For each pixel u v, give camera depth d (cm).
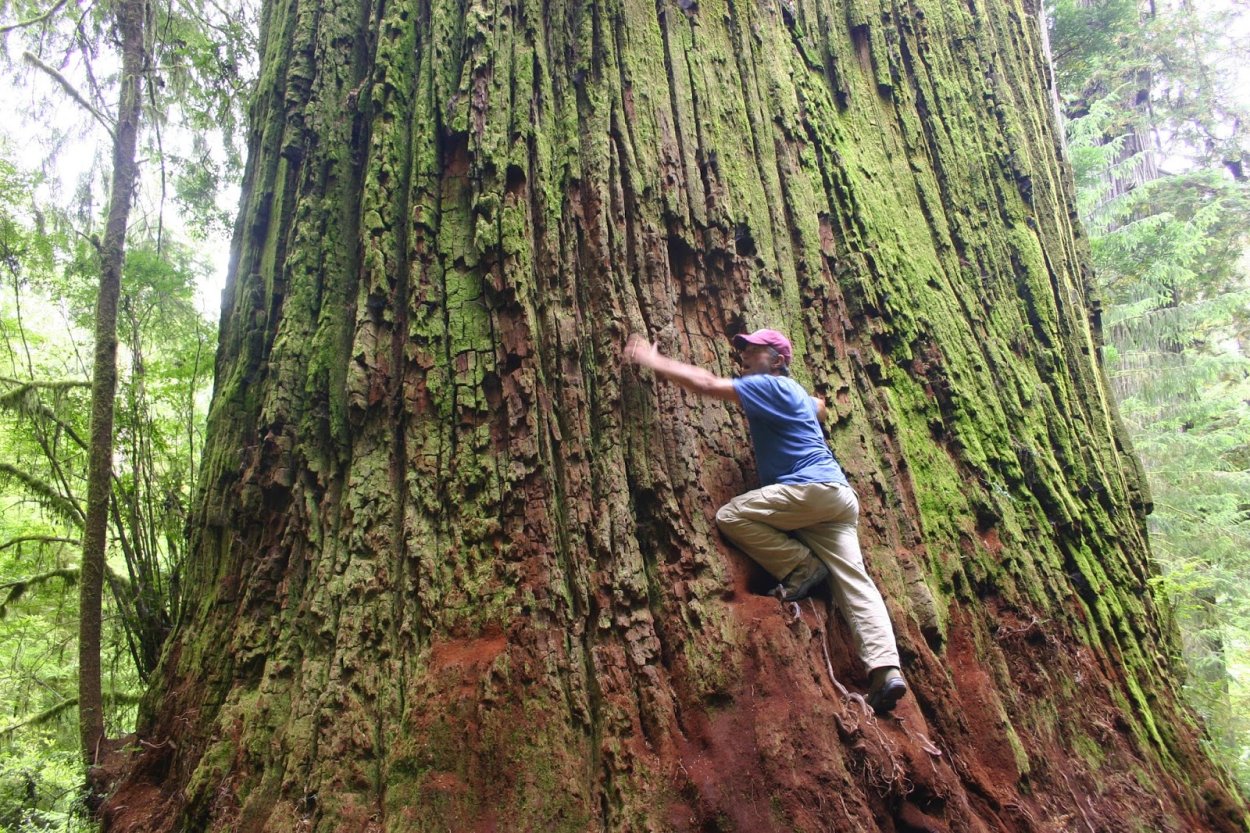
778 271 484
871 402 479
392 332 425
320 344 434
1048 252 660
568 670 350
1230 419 1505
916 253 571
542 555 368
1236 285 1850
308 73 499
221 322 501
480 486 383
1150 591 577
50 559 912
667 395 413
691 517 391
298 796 333
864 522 436
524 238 423
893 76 634
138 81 660
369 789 332
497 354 405
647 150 462
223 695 395
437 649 354
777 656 355
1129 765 437
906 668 405
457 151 450
